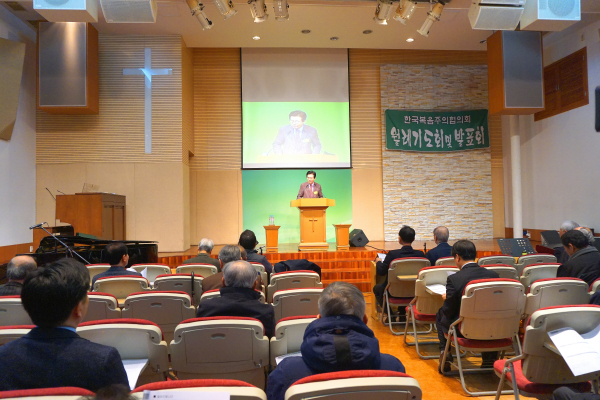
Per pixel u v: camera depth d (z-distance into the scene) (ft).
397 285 15.44
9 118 25.71
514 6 20.81
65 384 4.43
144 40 30.63
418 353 13.34
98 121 30.14
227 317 6.93
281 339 7.03
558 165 31.60
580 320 6.76
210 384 3.95
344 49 36.24
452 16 27.55
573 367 6.07
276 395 5.07
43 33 27.63
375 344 5.04
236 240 35.47
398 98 36.63
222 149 35.63
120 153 30.19
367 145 36.76
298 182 36.32
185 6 25.99
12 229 26.81
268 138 35.68
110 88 30.32
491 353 11.86
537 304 9.66
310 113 35.91
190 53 34.37
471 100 37.11
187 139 32.48
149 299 8.95
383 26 29.50
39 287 4.56
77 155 29.96
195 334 6.66
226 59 35.88
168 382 3.93
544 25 21.49
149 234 30.04
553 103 32.14
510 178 37.09
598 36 27.86
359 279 25.95
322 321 5.26
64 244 17.78
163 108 30.58
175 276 11.64
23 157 28.27
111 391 2.81
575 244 11.83
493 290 9.62
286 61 35.88
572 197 30.12
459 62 37.35
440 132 36.52
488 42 30.19
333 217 36.42
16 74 25.79
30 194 29.09
